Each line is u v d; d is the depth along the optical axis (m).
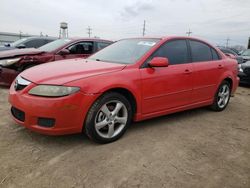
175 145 3.45
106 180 2.55
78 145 3.27
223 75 5.10
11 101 3.26
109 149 3.21
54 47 6.91
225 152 3.34
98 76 3.21
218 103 5.23
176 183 2.57
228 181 2.67
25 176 2.54
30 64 6.19
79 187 2.42
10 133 3.51
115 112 3.39
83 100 3.03
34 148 3.13
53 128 2.97
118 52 4.24
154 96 3.82
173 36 4.36
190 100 4.48
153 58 3.79
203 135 3.89
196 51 4.65
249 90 8.43
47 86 2.98
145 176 2.66
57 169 2.70
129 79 3.47
